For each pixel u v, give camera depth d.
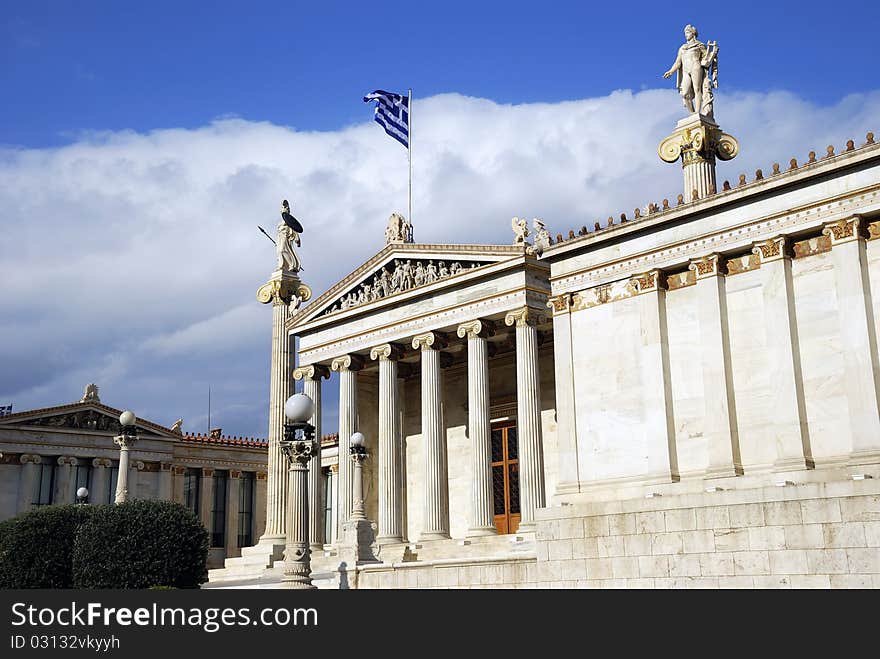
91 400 94.50
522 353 60.66
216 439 101.50
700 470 42.53
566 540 41.44
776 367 40.84
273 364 74.88
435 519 63.72
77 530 48.06
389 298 68.50
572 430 46.47
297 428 34.34
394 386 68.62
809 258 41.16
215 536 99.31
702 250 43.72
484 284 63.66
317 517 71.69
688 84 50.06
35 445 90.50
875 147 38.84
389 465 67.31
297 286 77.00
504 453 70.94
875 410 37.91
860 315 38.84
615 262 46.38
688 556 37.53
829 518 34.12
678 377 44.06
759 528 35.78
